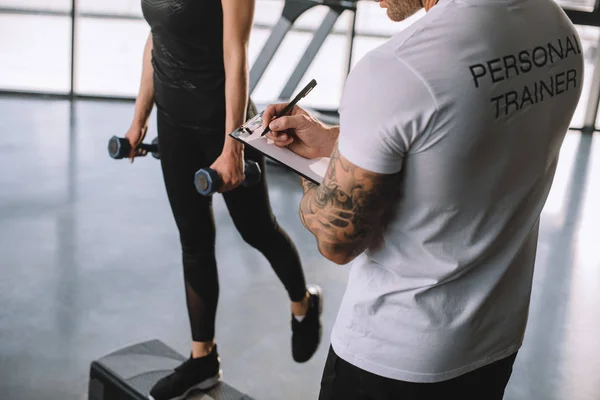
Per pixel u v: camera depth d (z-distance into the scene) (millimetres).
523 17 1082
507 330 1296
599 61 8180
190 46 1920
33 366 2754
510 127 1073
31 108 6754
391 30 10438
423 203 1106
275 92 8641
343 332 1295
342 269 3951
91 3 11734
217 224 4461
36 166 5180
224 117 2010
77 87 7477
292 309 2422
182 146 2062
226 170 1895
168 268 3764
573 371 3061
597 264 4352
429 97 1000
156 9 1895
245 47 1877
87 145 5836
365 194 1088
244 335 3137
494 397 1356
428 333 1202
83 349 2910
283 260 2297
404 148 1050
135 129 2299
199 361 2223
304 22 11273
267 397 2697
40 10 10758
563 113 1173
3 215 4234
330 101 8336
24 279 3463
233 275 3729
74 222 4250
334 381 1322
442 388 1243
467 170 1069
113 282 3535
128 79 8320
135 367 2383
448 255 1155
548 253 4445
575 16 7418
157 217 4488
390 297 1220
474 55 1017
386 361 1239
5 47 8914
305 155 1402
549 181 1257
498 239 1189
